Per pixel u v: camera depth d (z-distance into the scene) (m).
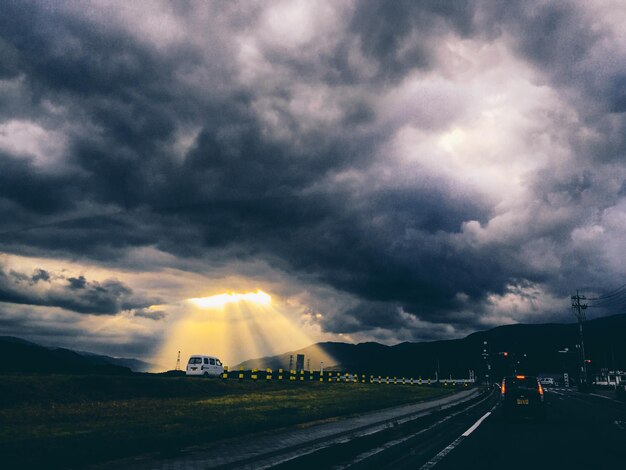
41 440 9.06
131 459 7.24
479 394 35.41
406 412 16.34
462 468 8.09
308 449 8.44
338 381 44.91
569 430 14.32
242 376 36.00
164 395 26.27
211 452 7.82
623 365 140.25
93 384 24.44
